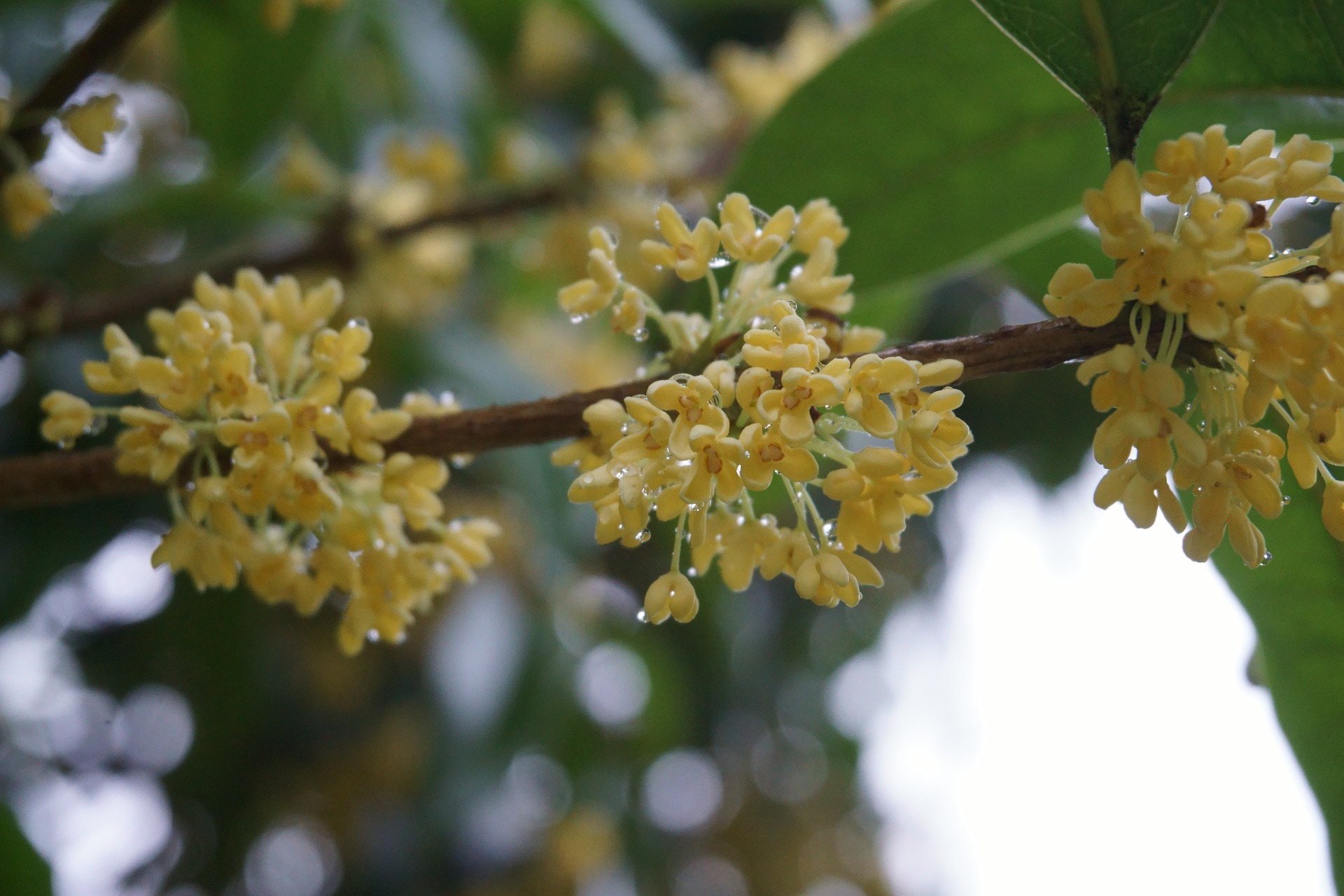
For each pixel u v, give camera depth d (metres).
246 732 0.43
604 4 0.40
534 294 0.45
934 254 0.28
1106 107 0.22
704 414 0.20
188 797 0.45
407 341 0.39
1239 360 0.21
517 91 0.48
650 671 0.51
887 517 0.21
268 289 0.23
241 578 0.41
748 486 0.20
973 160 0.27
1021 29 0.22
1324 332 0.20
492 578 0.43
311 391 0.22
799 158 0.27
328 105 0.42
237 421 0.22
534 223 0.37
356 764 0.49
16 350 0.28
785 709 0.57
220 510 0.22
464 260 0.37
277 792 0.48
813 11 0.48
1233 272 0.20
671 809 0.61
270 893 0.51
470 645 0.41
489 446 0.22
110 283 0.40
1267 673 0.25
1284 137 0.25
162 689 0.43
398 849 0.48
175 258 0.41
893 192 0.27
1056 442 0.46
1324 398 0.20
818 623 0.54
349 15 0.34
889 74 0.26
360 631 0.23
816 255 0.22
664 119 0.37
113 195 0.38
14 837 0.30
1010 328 0.21
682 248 0.22
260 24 0.33
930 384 0.21
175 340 0.22
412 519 0.22
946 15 0.26
